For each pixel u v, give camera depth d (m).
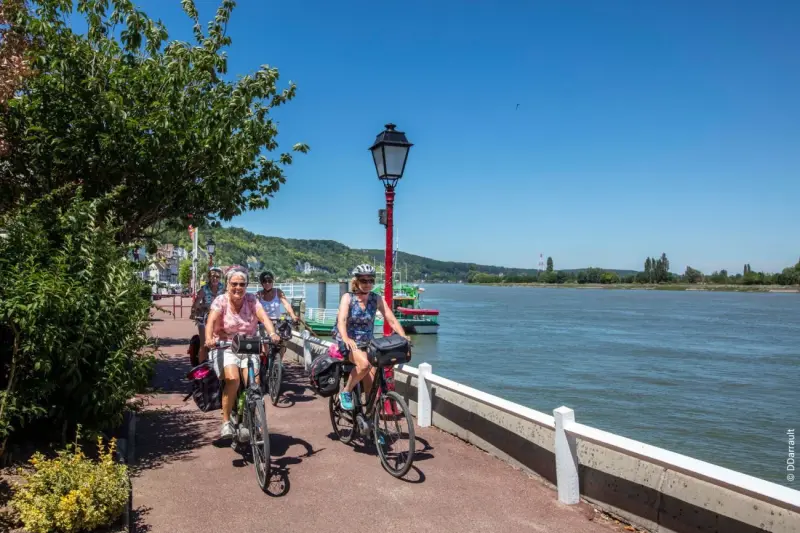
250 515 4.51
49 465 4.29
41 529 3.83
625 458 4.47
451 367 29.50
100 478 4.19
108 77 8.58
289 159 11.77
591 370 29.09
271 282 9.05
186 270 61.81
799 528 3.27
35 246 5.32
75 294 5.09
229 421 5.62
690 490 3.92
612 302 122.00
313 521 4.42
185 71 8.80
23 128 7.93
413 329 42.22
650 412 20.50
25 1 7.75
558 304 110.00
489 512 4.62
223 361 5.45
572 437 4.81
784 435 17.81
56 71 7.90
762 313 83.81
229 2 10.11
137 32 9.06
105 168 8.20
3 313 4.68
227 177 9.69
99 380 5.34
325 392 6.09
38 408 4.96
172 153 8.62
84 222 5.73
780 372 29.34
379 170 7.82
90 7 9.11
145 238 10.81
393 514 4.56
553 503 4.81
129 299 5.53
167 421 7.34
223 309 5.53
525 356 33.78
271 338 5.34
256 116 10.41
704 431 18.20
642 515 4.27
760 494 3.37
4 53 6.93
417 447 6.35
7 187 7.95
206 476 5.35
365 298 5.86
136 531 4.20
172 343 17.92
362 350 5.84
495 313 77.81
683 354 35.94
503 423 5.89
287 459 5.88
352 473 5.48
